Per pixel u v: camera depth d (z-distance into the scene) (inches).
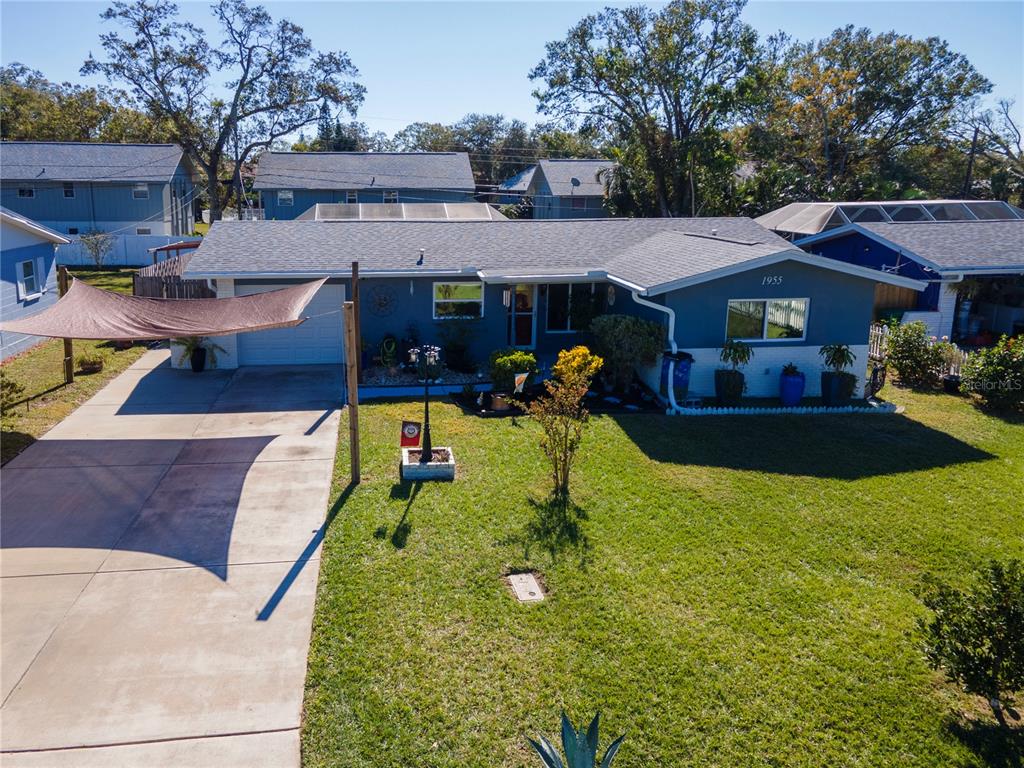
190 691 269.7
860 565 369.4
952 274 833.5
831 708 265.1
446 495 440.5
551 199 1925.4
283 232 812.0
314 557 367.2
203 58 1828.2
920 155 2017.7
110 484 453.4
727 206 1647.4
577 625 311.0
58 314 550.6
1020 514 430.3
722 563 366.6
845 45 1898.4
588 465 495.2
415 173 1772.9
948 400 682.2
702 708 263.6
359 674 277.7
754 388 673.0
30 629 304.8
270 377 721.0
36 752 239.6
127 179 1553.9
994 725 259.6
